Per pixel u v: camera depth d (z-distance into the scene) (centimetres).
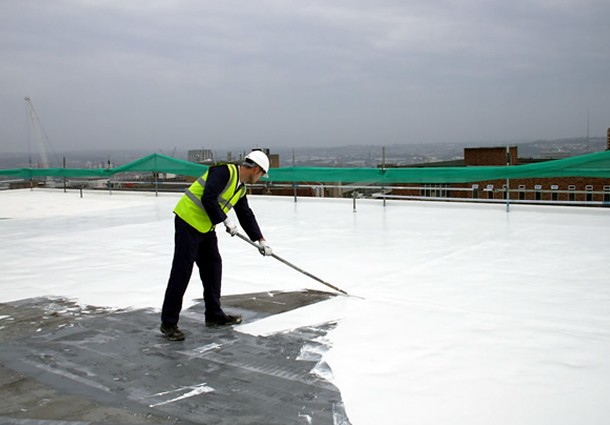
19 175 2023
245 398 320
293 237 887
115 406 313
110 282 616
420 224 991
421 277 601
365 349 391
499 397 313
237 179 428
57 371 365
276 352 391
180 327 452
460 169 1171
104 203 1538
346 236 884
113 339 426
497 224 965
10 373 363
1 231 1055
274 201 1436
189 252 419
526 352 378
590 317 452
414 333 422
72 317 486
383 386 331
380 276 610
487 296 521
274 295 541
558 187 2250
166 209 1355
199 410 306
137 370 364
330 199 1409
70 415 303
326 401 314
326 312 481
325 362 370
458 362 364
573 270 616
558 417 290
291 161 1423
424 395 318
